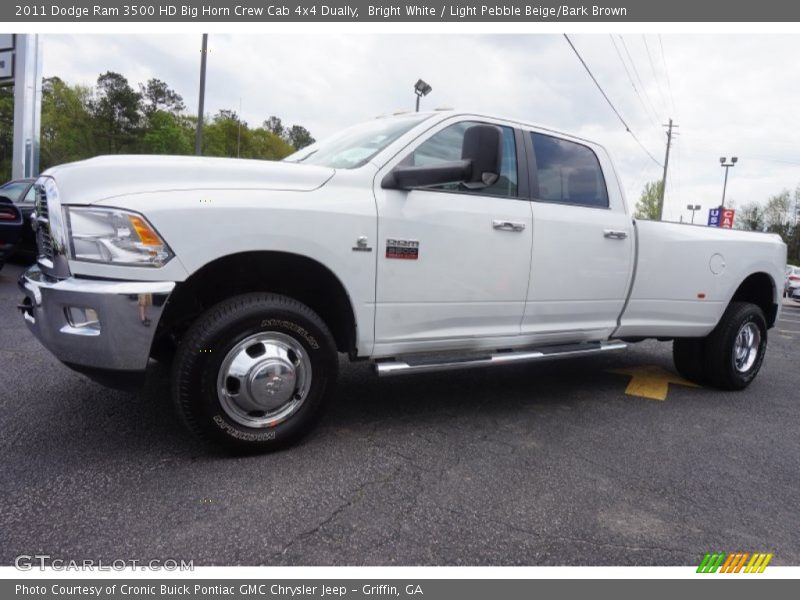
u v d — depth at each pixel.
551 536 2.23
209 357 2.55
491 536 2.20
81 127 52.78
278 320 2.70
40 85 14.87
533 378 4.73
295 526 2.18
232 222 2.54
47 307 2.46
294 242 2.69
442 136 3.32
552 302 3.73
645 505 2.53
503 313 3.52
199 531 2.11
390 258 3.01
